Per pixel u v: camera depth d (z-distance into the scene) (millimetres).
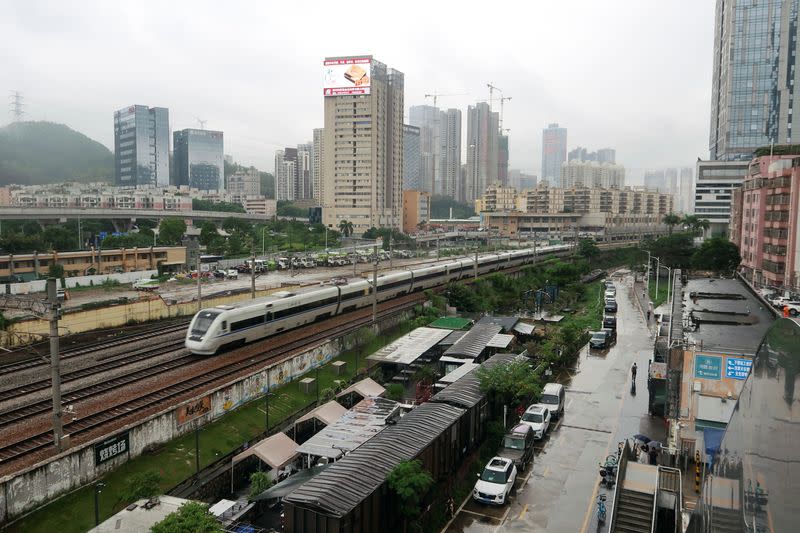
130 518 21969
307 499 20969
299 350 49188
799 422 8148
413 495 23000
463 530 25734
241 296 72062
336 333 56844
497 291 81312
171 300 66188
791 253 63031
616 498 25453
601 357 56500
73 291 76250
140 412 33344
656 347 44688
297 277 95375
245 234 146000
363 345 51875
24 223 143500
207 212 182750
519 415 39156
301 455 30188
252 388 37031
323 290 58031
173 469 28781
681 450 32312
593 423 38844
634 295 96688
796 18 161375
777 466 8781
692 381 32438
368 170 199375
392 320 59562
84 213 140750
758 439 10062
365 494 21922
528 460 32906
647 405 42406
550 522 26516
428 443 26734
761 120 167875
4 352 46812
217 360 44031
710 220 171500
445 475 28750
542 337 60469
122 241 109438
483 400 34344
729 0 173250
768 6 164250
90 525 24125
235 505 25656
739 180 168500
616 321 73438
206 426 33000
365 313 66250
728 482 11914
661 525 25766
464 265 93438
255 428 34469
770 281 70062
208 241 129250
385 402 35969
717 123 193125
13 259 83312
